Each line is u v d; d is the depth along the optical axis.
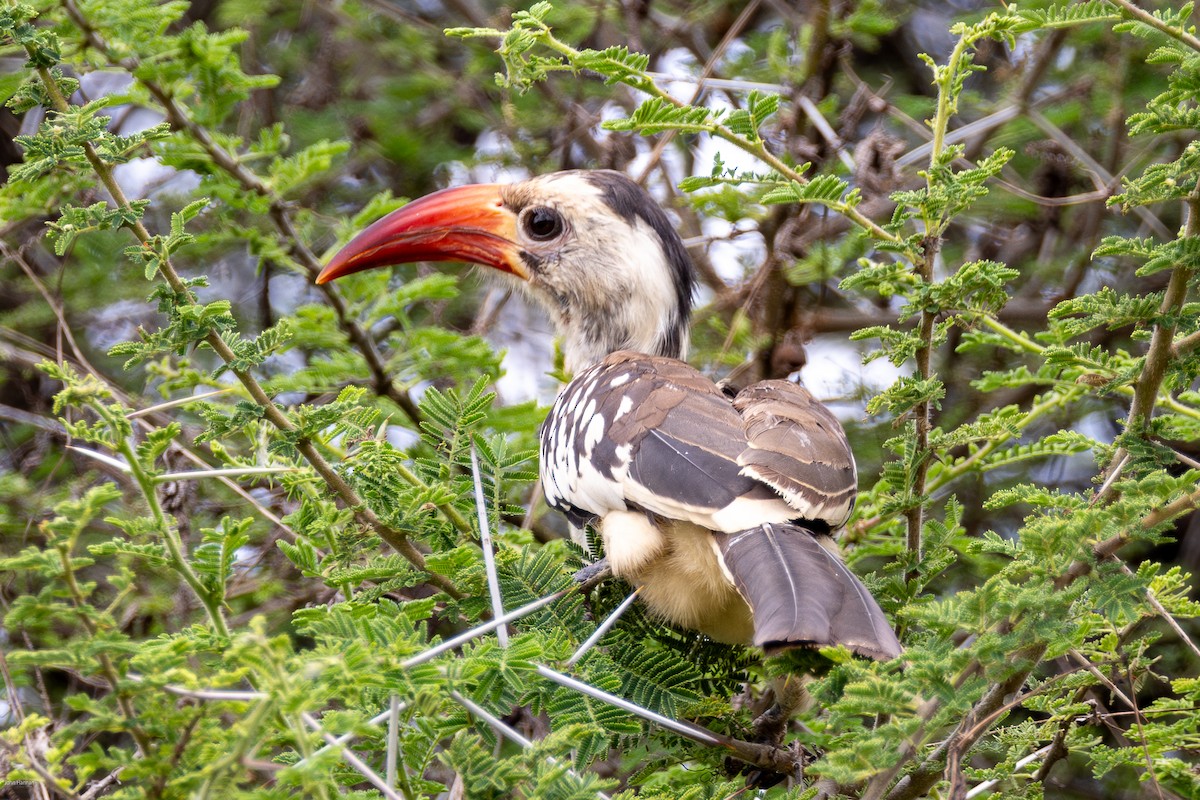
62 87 8.10
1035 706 7.83
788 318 13.11
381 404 11.34
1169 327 7.30
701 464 8.00
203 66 10.20
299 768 4.98
